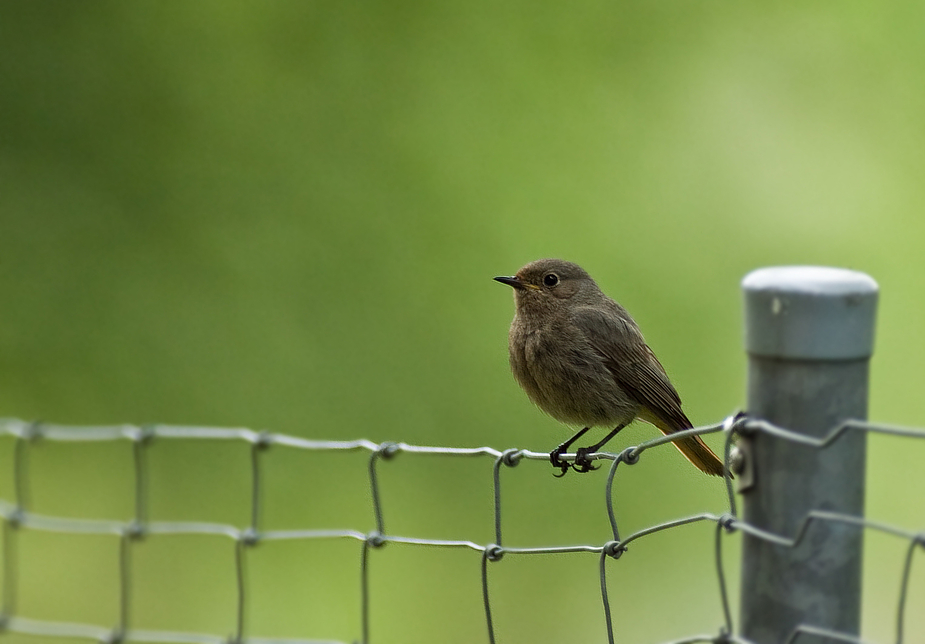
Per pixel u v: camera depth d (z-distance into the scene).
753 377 3.42
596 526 13.30
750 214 15.97
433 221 16.00
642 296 15.55
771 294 3.33
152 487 14.30
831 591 3.35
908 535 3.09
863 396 3.35
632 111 16.33
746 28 16.56
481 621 12.96
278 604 13.02
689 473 13.06
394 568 13.41
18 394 15.38
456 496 14.28
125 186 16.31
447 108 16.52
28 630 5.52
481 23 16.77
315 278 15.88
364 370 15.45
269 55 16.80
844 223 15.85
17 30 16.67
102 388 15.42
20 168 16.27
